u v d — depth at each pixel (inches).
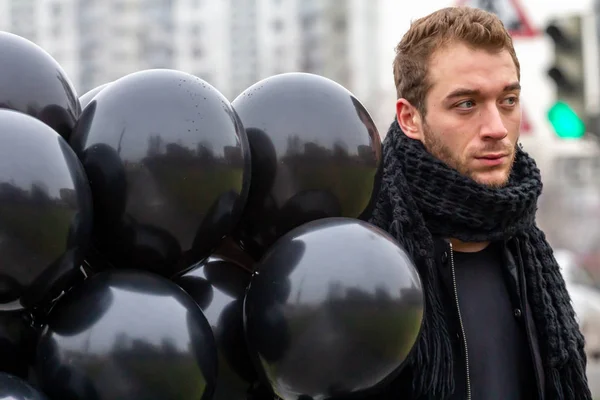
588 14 336.5
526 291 131.4
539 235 136.1
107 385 100.7
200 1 3058.6
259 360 111.3
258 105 118.2
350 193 117.4
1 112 102.7
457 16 129.3
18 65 113.1
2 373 100.4
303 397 110.7
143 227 107.3
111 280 105.0
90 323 102.0
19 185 98.9
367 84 2792.8
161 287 105.6
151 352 101.3
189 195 107.0
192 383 103.7
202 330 105.5
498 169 128.6
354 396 110.7
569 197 1211.9
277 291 108.7
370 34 2832.2
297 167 115.3
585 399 132.6
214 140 108.1
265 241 119.1
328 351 107.0
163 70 111.8
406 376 125.3
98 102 109.8
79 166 104.3
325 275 107.3
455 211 128.5
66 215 101.2
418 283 111.0
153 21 3034.0
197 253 111.1
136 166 106.0
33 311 107.5
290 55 2967.5
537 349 130.1
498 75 127.9
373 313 107.0
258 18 3036.4
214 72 3061.0
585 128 336.8
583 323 350.3
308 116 116.6
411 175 131.5
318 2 2913.4
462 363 127.3
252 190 116.9
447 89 128.4
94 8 2987.2
